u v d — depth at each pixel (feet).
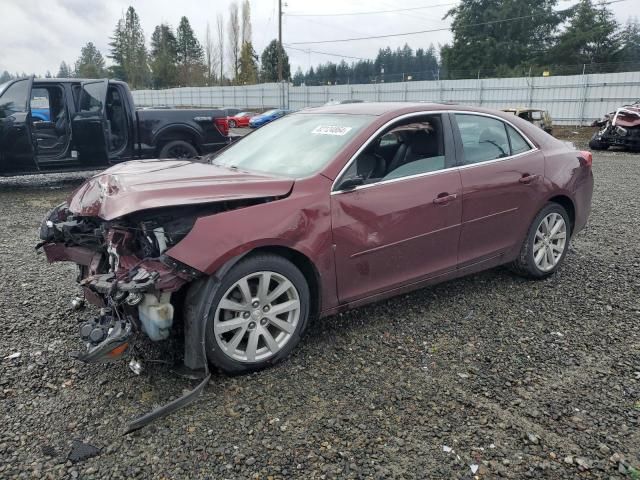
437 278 13.52
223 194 10.27
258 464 8.21
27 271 16.87
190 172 11.97
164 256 9.48
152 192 9.94
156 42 291.38
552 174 15.48
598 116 95.35
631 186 34.53
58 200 29.63
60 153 30.17
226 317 10.30
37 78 29.30
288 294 10.97
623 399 10.03
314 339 12.30
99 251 11.77
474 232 13.88
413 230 12.51
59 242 12.62
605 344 12.23
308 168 11.84
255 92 168.35
